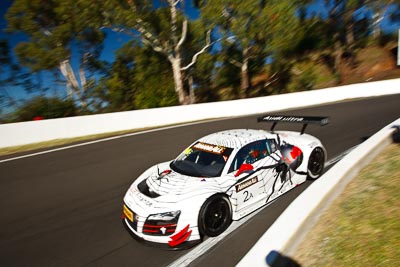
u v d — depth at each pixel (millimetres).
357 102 16547
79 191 5941
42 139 11016
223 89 38469
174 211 3561
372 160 5035
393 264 2541
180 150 8875
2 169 7867
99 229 4348
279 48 26344
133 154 8688
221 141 4805
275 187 4742
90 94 30078
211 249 3631
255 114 16000
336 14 33469
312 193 3668
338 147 7562
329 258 2758
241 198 4172
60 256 3742
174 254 3602
